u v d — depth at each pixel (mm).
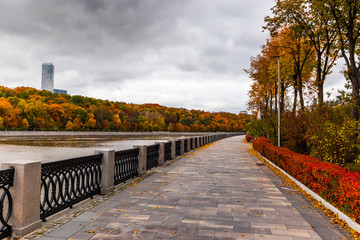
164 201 6352
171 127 146375
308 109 14406
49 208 4992
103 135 108875
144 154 10195
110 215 5250
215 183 8664
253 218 5180
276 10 19953
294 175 9133
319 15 18734
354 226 4609
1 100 101000
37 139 67625
